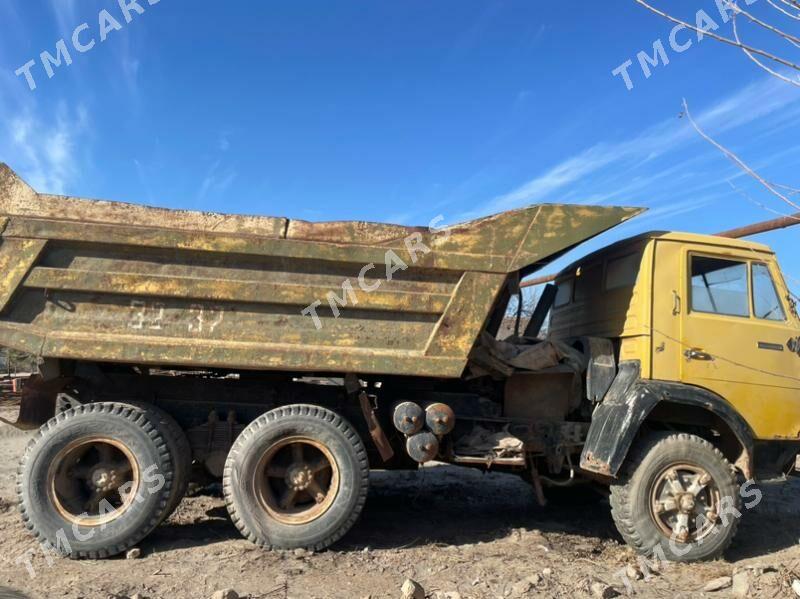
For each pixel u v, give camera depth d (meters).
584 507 6.56
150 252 4.42
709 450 4.78
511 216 4.73
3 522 4.98
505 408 5.24
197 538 4.71
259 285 4.47
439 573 4.16
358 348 4.56
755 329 5.11
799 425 5.09
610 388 5.06
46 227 4.27
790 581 3.86
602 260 5.64
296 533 4.39
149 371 5.03
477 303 4.67
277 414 4.50
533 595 3.80
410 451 4.61
